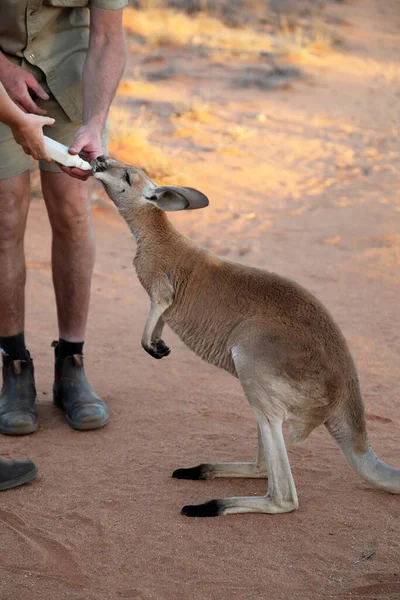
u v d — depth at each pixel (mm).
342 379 3996
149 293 4488
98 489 4363
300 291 4176
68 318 5133
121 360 6125
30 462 4395
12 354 5047
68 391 5137
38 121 4285
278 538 3914
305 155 12367
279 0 24438
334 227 9438
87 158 4672
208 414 5277
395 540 3896
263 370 3943
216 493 4348
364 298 7438
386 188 10930
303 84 16812
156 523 4035
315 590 3518
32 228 8898
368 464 4059
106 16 4762
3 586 3539
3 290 4902
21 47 4762
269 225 9547
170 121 13070
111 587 3545
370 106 15711
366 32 23328
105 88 4766
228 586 3547
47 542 3867
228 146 12078
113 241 8867
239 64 17812
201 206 4418
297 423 4051
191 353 6324
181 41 18594
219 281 4312
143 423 5141
